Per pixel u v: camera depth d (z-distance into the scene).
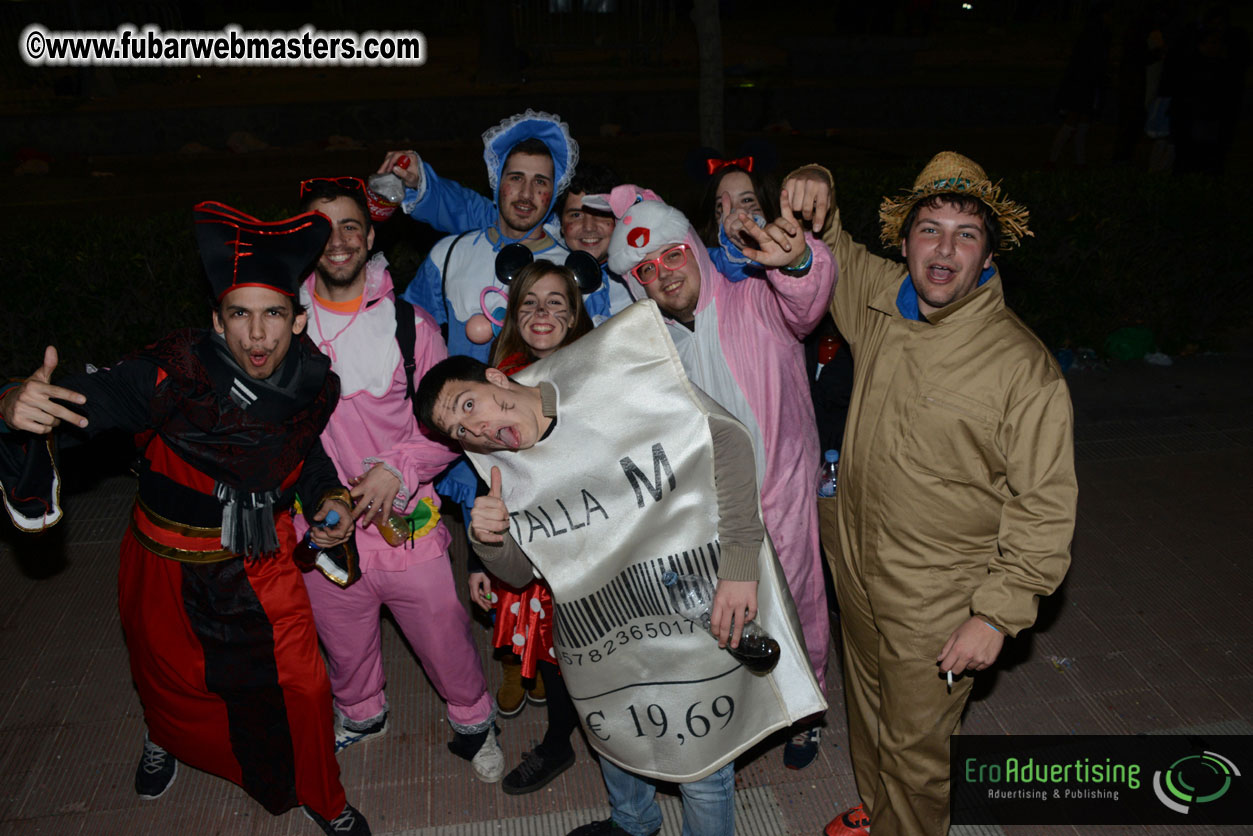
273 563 2.85
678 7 21.78
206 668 2.87
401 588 3.10
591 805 3.32
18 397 2.29
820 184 2.68
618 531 2.48
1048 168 12.34
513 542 2.59
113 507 5.06
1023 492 2.38
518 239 3.48
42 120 13.04
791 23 24.28
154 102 15.03
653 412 2.42
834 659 4.02
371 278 2.98
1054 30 24.11
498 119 14.14
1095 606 4.27
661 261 2.79
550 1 18.23
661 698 2.61
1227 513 4.95
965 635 2.40
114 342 5.38
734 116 15.00
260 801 3.11
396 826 3.25
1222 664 3.91
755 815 3.26
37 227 5.44
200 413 2.58
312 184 2.89
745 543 2.46
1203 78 9.54
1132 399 6.20
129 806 3.31
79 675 3.90
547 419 2.44
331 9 23.06
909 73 17.33
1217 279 6.64
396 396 3.00
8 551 4.70
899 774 2.74
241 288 2.47
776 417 2.87
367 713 3.50
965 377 2.43
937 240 2.42
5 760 3.49
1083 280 6.55
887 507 2.58
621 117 14.40
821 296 2.63
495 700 3.77
